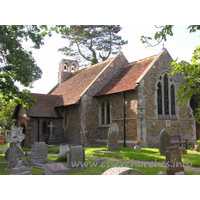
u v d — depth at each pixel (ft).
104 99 71.56
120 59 81.66
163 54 67.00
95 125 72.90
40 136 76.69
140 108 58.80
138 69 68.85
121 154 46.73
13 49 46.39
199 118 82.48
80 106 71.92
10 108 133.28
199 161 35.83
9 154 47.14
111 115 68.33
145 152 49.80
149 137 59.57
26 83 51.16
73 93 82.28
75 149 33.86
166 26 34.60
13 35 45.27
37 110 78.23
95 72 84.99
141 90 59.72
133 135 60.18
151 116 61.00
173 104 67.56
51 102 85.35
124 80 69.10
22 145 76.02
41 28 50.57
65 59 112.37
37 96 84.84
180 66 32.30
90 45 127.34
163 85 65.72
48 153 59.36
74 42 125.49
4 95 53.98
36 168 36.35
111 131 54.24
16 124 84.43
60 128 81.25
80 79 91.20
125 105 63.62
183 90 26.94
